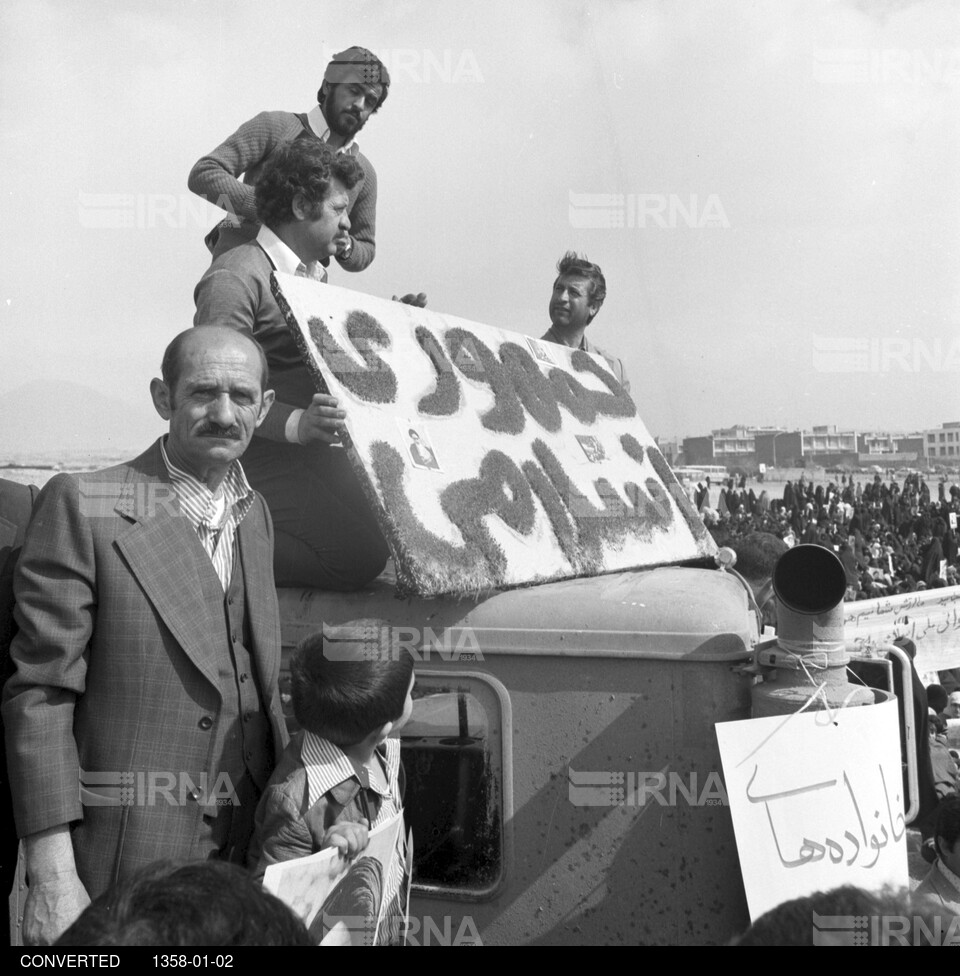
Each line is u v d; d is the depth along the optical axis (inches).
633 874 76.7
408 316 103.0
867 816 71.6
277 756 74.0
